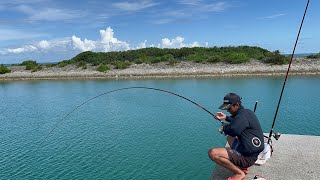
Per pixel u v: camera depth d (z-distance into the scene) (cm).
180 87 3953
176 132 1877
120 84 4584
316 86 3488
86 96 3591
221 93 3306
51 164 1436
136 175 1271
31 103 3259
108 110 2700
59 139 1850
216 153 482
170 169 1318
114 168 1352
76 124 2225
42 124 2277
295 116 2134
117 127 2075
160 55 7238
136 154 1517
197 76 5125
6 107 3061
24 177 1296
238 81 4275
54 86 4741
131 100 3188
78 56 7656
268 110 2359
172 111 2519
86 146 1688
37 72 6397
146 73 5500
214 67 5409
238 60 5497
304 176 525
